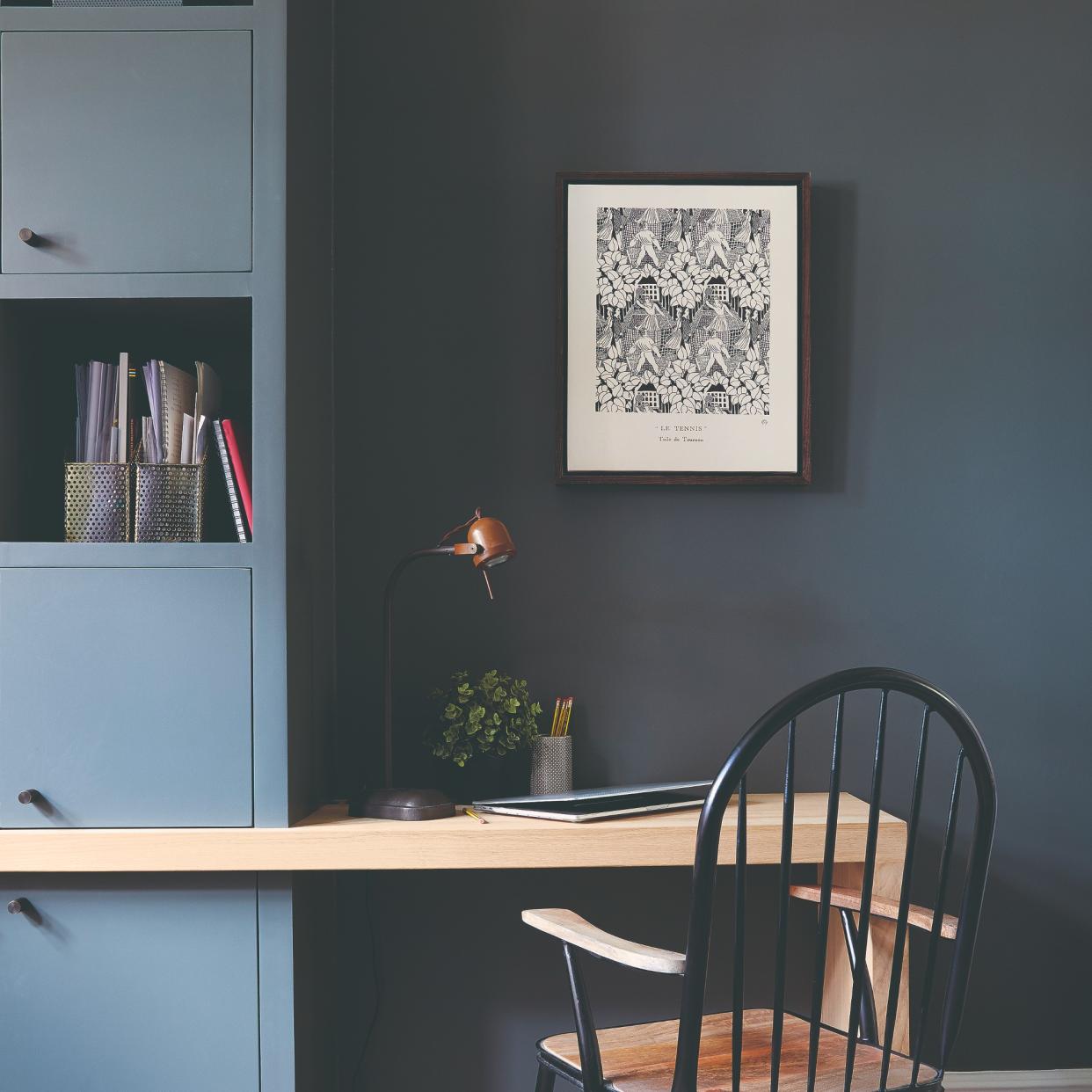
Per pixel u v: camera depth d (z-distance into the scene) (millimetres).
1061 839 2039
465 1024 1988
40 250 1567
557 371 2000
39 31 1576
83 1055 1519
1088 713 2055
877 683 1179
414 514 2016
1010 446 2066
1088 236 2086
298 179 1672
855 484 2053
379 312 2027
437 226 2033
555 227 2016
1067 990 2031
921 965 2018
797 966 2006
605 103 2051
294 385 1629
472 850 1562
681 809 1741
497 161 2041
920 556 2053
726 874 1697
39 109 1572
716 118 2059
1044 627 2057
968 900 1284
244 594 1551
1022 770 2045
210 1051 1523
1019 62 2086
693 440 2014
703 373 2018
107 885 1534
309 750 1723
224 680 1547
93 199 1570
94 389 1647
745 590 2035
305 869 1522
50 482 1771
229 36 1578
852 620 2041
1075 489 2068
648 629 2023
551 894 2006
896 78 2076
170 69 1575
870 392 2059
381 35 2041
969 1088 2008
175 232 1570
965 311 2072
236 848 1515
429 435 2021
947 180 2076
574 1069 1300
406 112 2039
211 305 1624
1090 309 2084
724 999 2002
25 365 1673
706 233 2025
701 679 2025
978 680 2049
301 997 1591
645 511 2029
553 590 2020
